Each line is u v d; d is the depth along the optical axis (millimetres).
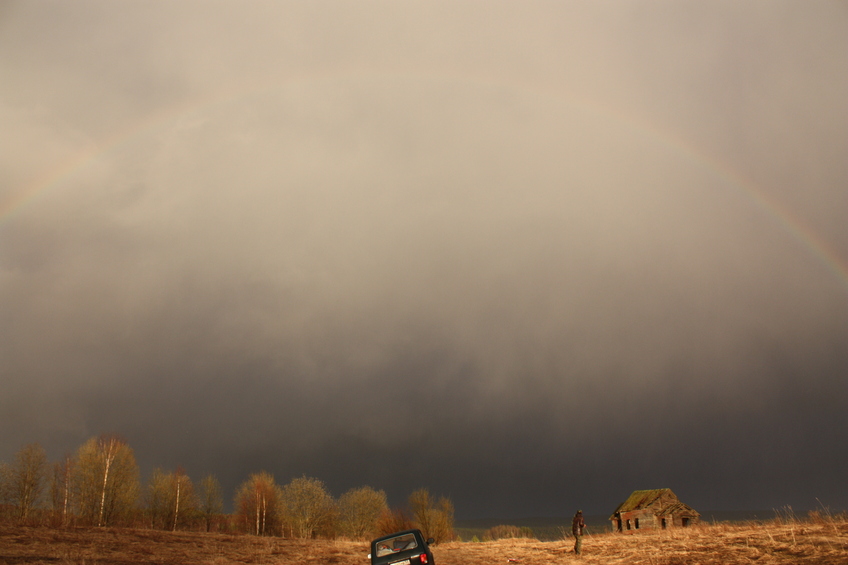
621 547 32938
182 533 56531
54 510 63531
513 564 30172
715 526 38156
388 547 21969
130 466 75938
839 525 29000
